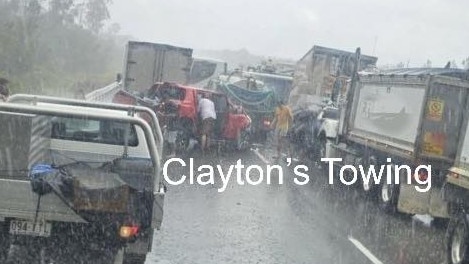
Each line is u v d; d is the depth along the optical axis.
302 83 28.59
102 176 5.59
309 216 11.50
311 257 8.57
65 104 7.32
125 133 6.81
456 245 8.79
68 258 5.60
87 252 5.60
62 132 6.87
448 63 14.70
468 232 8.42
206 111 19.05
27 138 5.89
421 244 10.05
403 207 12.20
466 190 9.23
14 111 5.38
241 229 9.95
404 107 13.30
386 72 15.02
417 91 12.76
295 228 10.37
